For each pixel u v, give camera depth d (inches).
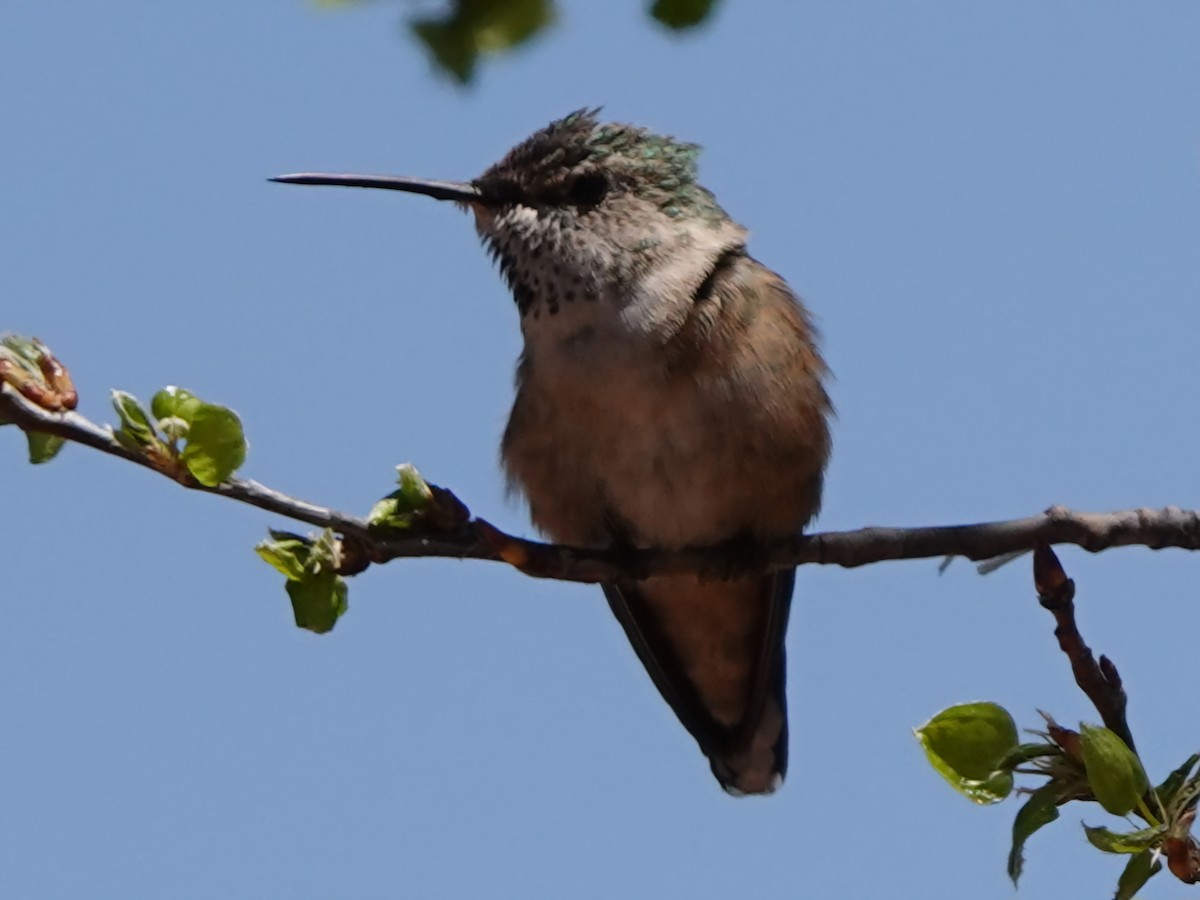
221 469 263.0
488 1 230.5
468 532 287.9
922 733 250.7
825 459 397.7
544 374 386.9
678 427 375.9
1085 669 265.4
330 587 274.8
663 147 403.9
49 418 256.2
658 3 225.8
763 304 381.7
